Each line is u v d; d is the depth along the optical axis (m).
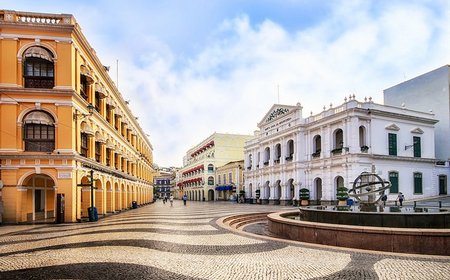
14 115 19.80
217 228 15.12
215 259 8.59
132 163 42.50
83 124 22.33
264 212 25.59
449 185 38.75
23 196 19.75
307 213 15.18
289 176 42.25
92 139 24.05
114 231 14.59
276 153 47.09
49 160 19.89
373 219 12.15
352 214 12.62
